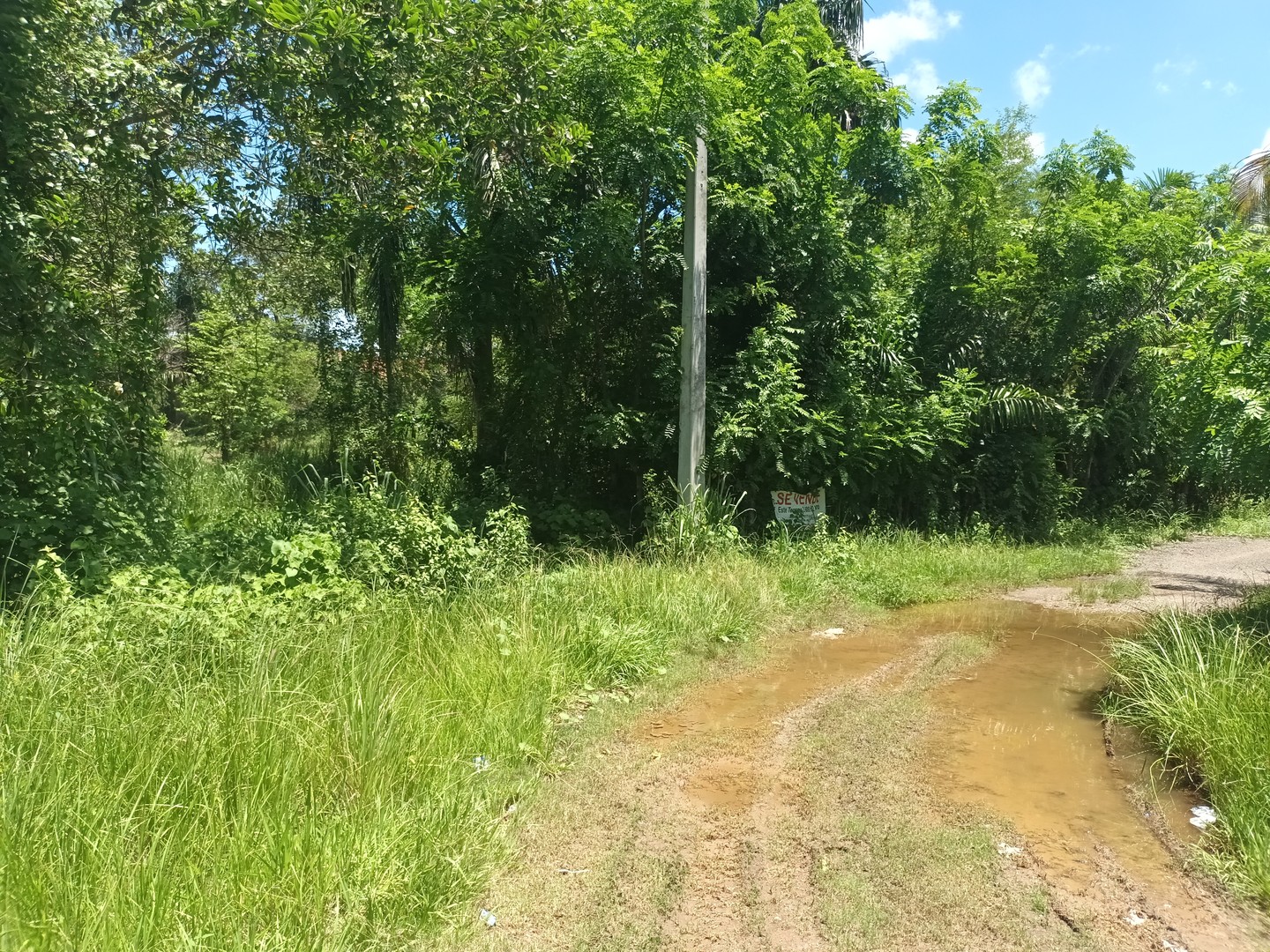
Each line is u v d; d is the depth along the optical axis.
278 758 3.51
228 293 13.58
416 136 7.84
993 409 12.77
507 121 8.13
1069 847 3.49
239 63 6.57
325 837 3.04
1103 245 13.10
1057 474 13.62
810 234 10.80
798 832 3.57
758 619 7.22
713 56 11.08
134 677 4.07
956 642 6.80
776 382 10.02
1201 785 4.04
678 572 7.74
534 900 3.04
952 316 13.64
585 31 9.12
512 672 4.99
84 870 2.73
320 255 12.34
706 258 10.77
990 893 3.12
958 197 13.25
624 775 4.16
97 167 6.51
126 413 7.73
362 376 13.86
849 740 4.66
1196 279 7.63
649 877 3.20
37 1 5.67
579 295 10.57
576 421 10.75
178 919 2.60
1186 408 7.36
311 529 7.13
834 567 8.98
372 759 3.67
